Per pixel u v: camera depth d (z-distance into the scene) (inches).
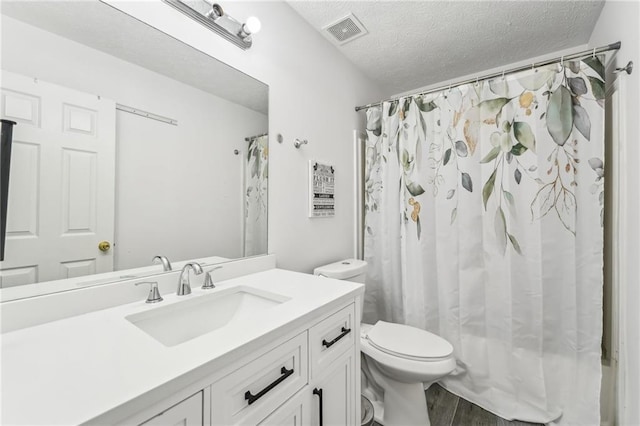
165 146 41.4
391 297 78.7
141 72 38.6
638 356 43.8
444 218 69.0
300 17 62.7
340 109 77.5
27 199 29.7
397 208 77.5
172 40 41.5
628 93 48.0
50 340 25.3
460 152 66.4
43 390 17.9
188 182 44.3
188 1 41.8
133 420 17.7
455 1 57.4
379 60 80.7
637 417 44.2
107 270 35.6
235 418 24.2
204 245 46.4
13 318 27.6
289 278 47.9
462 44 72.6
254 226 53.7
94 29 34.3
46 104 30.9
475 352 64.6
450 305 67.9
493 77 63.4
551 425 55.6
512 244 60.9
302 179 64.3
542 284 58.2
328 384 36.2
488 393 62.6
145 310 33.0
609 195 55.5
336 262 73.9
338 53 76.2
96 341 25.0
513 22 63.7
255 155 53.9
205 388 21.9
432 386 69.2
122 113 37.0
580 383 54.9
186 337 36.4
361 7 59.7
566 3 57.6
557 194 56.7
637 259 44.4
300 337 31.4
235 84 50.1
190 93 44.1
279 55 57.8
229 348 23.4
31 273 29.8
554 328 57.7
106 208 35.6
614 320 52.5
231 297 42.6
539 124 58.2
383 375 58.3
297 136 62.6
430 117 71.9
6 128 28.3
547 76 57.5
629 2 46.1
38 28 30.3
